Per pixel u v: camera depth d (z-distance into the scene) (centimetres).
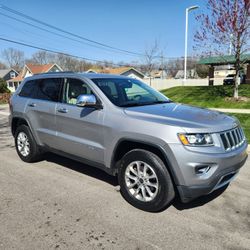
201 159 336
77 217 362
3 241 313
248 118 1126
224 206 394
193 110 422
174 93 2203
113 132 398
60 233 328
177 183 348
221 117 400
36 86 558
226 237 320
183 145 339
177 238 318
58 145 497
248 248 301
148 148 379
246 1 1450
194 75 6800
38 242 311
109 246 304
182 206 393
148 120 369
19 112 572
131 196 391
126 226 343
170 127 348
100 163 431
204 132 344
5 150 695
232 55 1747
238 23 1520
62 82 502
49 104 507
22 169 543
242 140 402
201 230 334
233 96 1678
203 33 1752
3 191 442
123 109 404
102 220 355
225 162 349
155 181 368
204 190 343
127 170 394
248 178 501
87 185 464
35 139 552
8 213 373
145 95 489
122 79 501
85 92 456
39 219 358
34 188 453
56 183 473
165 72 7725
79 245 306
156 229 336
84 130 443
